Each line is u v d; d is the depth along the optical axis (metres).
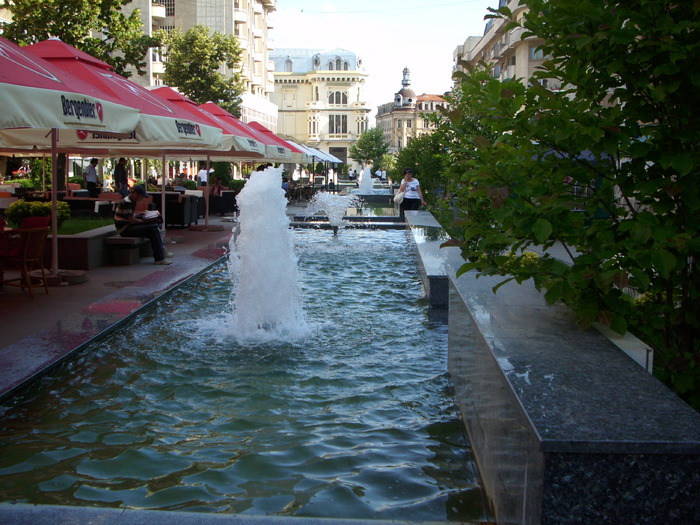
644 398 2.58
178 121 10.53
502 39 47.41
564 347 3.27
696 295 3.47
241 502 3.39
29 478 3.66
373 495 3.47
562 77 3.59
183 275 10.33
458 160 11.01
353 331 7.11
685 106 3.33
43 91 6.19
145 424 4.49
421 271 10.13
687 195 3.29
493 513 3.19
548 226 3.29
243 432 4.36
